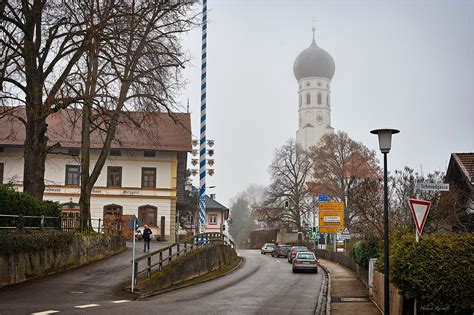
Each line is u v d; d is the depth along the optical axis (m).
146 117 32.72
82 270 27.30
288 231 90.00
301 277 34.69
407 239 14.98
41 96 28.84
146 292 23.06
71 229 31.62
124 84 32.22
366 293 25.09
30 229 25.50
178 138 61.12
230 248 45.56
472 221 30.11
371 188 31.41
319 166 72.56
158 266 28.66
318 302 21.80
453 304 13.80
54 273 25.84
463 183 32.56
